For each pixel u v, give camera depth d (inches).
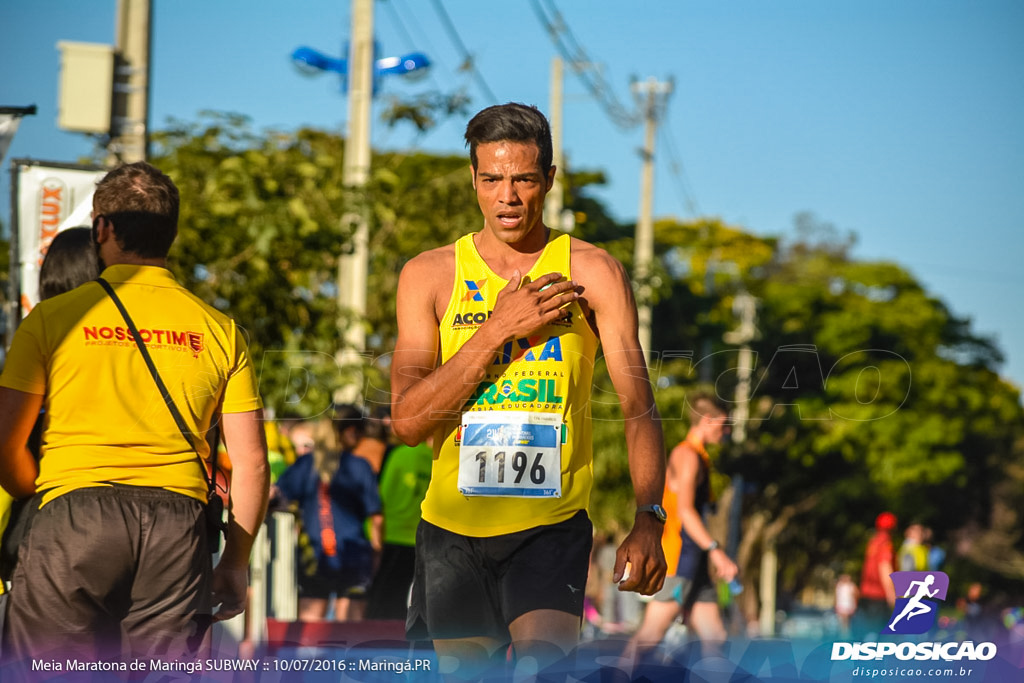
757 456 4266.7
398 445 1176.8
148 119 1131.3
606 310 512.7
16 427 497.4
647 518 501.7
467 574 508.1
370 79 1946.4
